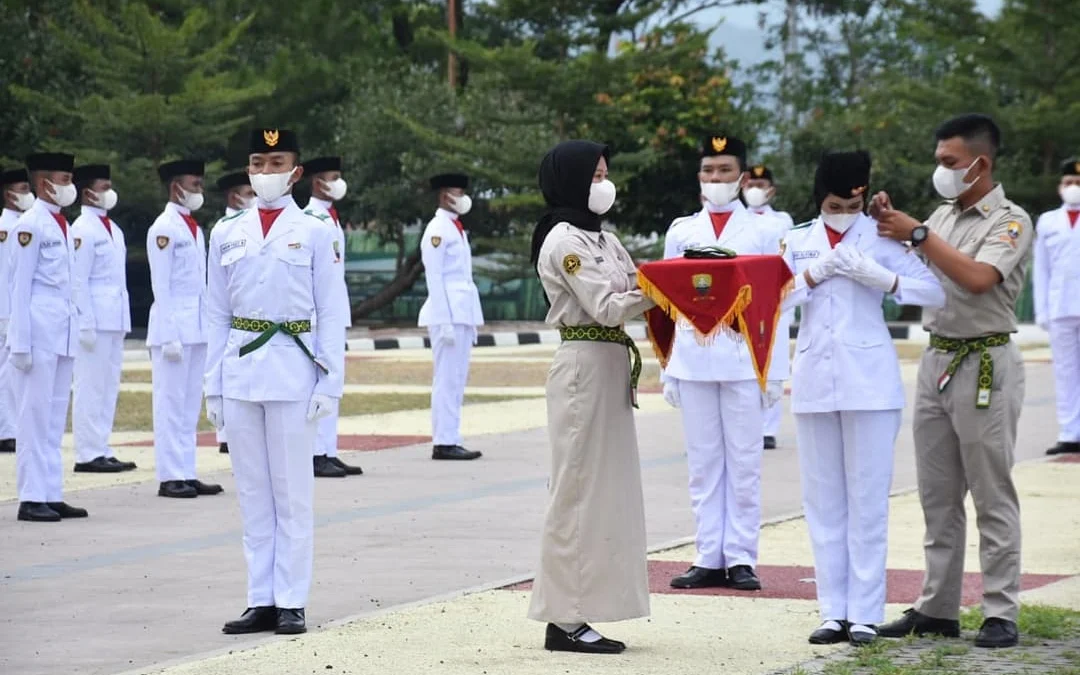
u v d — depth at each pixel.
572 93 43.50
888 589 11.20
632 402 9.52
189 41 41.09
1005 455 9.45
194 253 16.27
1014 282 9.52
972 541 13.12
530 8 44.59
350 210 44.50
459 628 9.95
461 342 18.45
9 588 11.44
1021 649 9.31
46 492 14.55
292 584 10.03
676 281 9.13
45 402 14.51
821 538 9.69
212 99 39.50
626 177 42.41
